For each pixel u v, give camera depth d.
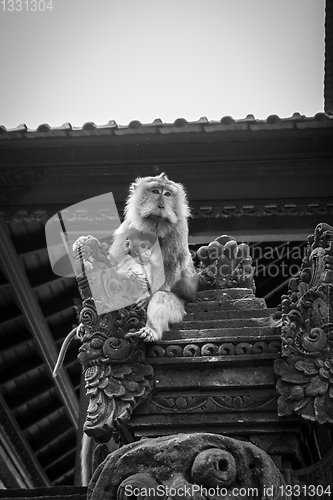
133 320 7.48
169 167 13.51
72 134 13.02
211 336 7.59
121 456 6.61
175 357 7.43
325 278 7.27
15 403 15.95
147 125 12.84
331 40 14.33
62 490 7.78
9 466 15.96
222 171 13.54
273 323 7.62
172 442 6.54
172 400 7.37
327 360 7.13
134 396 7.27
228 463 6.43
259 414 7.27
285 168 13.52
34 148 13.40
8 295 14.74
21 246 14.27
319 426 6.96
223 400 7.33
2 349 15.20
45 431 17.09
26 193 13.49
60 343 15.86
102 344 7.41
